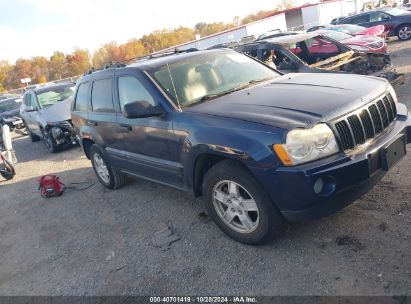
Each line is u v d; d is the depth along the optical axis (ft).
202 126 11.99
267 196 11.02
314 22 135.64
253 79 15.26
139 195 18.88
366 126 11.15
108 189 20.83
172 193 18.19
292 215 10.64
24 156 37.06
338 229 12.04
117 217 16.94
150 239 14.29
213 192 12.53
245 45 29.94
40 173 28.30
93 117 18.65
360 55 28.09
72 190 22.26
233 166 11.42
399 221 11.75
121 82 16.16
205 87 14.35
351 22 67.05
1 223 19.88
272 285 10.37
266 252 11.79
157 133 13.93
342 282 9.84
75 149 34.40
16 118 56.44
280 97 12.11
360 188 10.57
